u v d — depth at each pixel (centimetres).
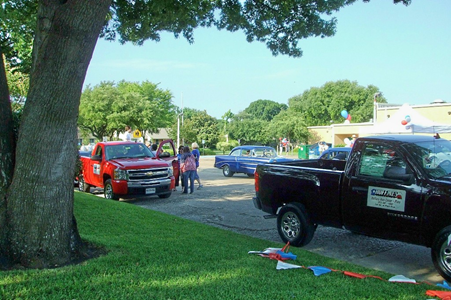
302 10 988
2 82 507
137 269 495
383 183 584
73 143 503
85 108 4216
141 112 4350
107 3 485
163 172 1298
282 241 762
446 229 514
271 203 767
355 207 621
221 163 2155
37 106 473
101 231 709
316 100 7594
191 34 1041
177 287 438
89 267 489
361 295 435
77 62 474
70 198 514
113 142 1406
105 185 1300
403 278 503
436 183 533
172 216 918
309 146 3512
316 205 681
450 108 3127
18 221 483
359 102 7244
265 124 6756
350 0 958
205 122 7181
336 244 746
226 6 998
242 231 857
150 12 945
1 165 498
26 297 394
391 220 577
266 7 1007
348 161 641
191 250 601
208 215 1036
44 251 490
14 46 1419
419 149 586
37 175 481
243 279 474
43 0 470
